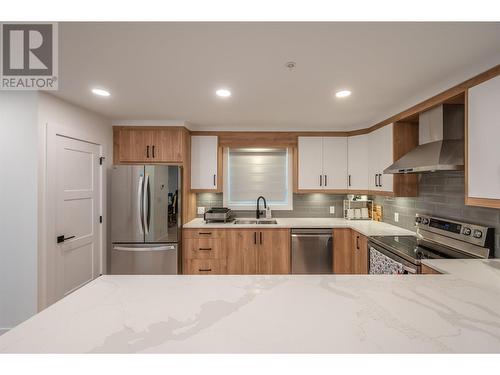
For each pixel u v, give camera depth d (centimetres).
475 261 161
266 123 322
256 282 108
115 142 313
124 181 292
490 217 180
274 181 381
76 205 257
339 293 96
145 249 290
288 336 69
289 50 148
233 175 379
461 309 84
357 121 311
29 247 211
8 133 210
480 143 157
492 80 150
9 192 210
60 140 235
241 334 70
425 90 208
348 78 186
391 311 83
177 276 115
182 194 311
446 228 213
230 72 177
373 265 242
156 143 312
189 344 66
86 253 271
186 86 203
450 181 218
